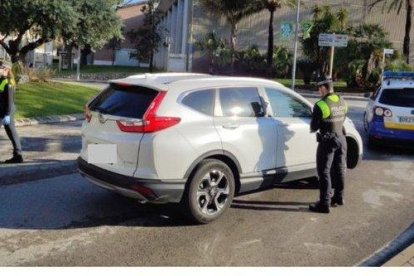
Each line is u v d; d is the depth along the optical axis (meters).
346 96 26.86
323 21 30.48
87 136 5.70
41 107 14.39
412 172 8.87
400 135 10.24
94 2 18.67
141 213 5.89
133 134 5.19
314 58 31.23
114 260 4.58
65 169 7.85
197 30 39.75
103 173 5.42
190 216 5.48
